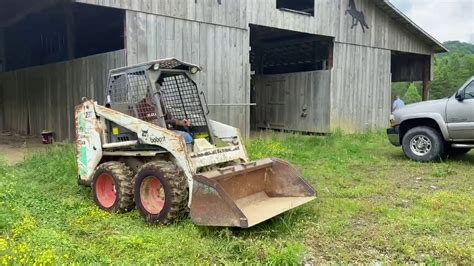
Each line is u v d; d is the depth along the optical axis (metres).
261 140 10.43
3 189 5.40
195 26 9.65
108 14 11.39
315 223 4.50
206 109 5.63
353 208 5.01
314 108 13.85
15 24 12.91
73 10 10.73
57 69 10.96
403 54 16.70
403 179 6.82
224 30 10.23
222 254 3.68
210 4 9.91
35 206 5.02
